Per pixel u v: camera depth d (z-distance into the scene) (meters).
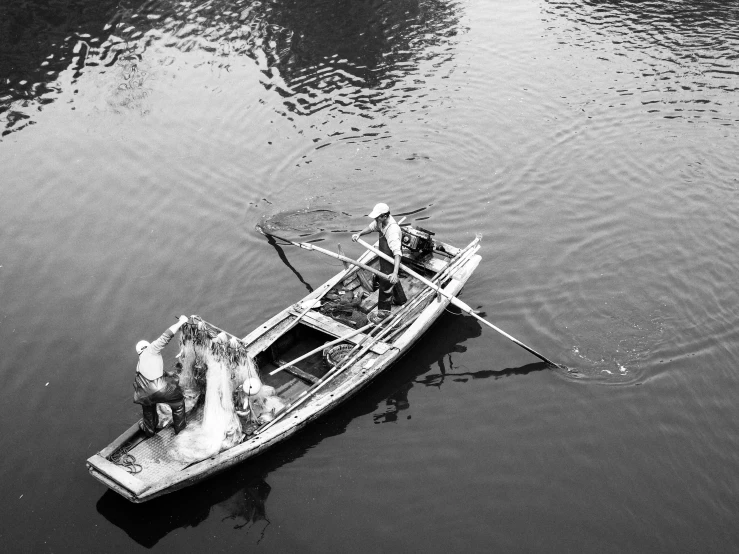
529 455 8.97
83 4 20.47
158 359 8.27
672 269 11.83
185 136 15.45
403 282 11.57
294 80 17.23
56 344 10.68
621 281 11.66
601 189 13.81
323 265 12.18
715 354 10.24
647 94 16.45
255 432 8.88
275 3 20.62
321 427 9.44
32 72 17.56
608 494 8.44
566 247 12.46
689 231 12.66
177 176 14.31
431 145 15.10
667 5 20.41
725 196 13.42
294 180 14.22
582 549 7.87
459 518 8.23
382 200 13.73
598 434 9.19
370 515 8.30
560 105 16.23
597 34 19.05
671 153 14.61
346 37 18.97
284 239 12.77
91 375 10.17
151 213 13.37
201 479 8.51
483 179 14.19
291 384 9.86
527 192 13.81
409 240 11.34
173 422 8.68
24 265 12.19
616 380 9.97
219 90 16.88
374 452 9.08
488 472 8.77
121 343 10.70
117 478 8.02
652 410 9.48
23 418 9.52
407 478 8.73
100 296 11.55
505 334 10.03
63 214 13.34
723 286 11.43
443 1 20.86
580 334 10.75
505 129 15.52
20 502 8.44
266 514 8.32
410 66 17.75
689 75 17.06
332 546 7.96
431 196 13.79
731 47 18.11
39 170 14.51
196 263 12.23
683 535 7.97
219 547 7.99
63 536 8.09
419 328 10.41
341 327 10.21
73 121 15.91
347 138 15.34
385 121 15.83
